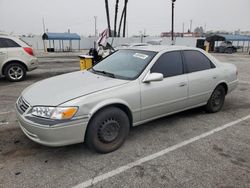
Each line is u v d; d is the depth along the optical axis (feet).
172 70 13.74
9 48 27.02
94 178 9.53
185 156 11.32
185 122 15.53
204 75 15.38
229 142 12.87
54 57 71.05
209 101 16.63
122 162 10.70
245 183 9.39
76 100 10.11
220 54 101.60
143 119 12.71
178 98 13.97
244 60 67.92
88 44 137.90
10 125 14.48
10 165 10.30
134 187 9.05
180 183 9.32
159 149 11.93
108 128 11.17
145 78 12.26
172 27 81.10
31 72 35.70
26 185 9.04
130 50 14.79
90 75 13.20
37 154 11.26
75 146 12.05
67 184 9.15
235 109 18.53
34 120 9.94
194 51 15.46
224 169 10.30
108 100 10.80
